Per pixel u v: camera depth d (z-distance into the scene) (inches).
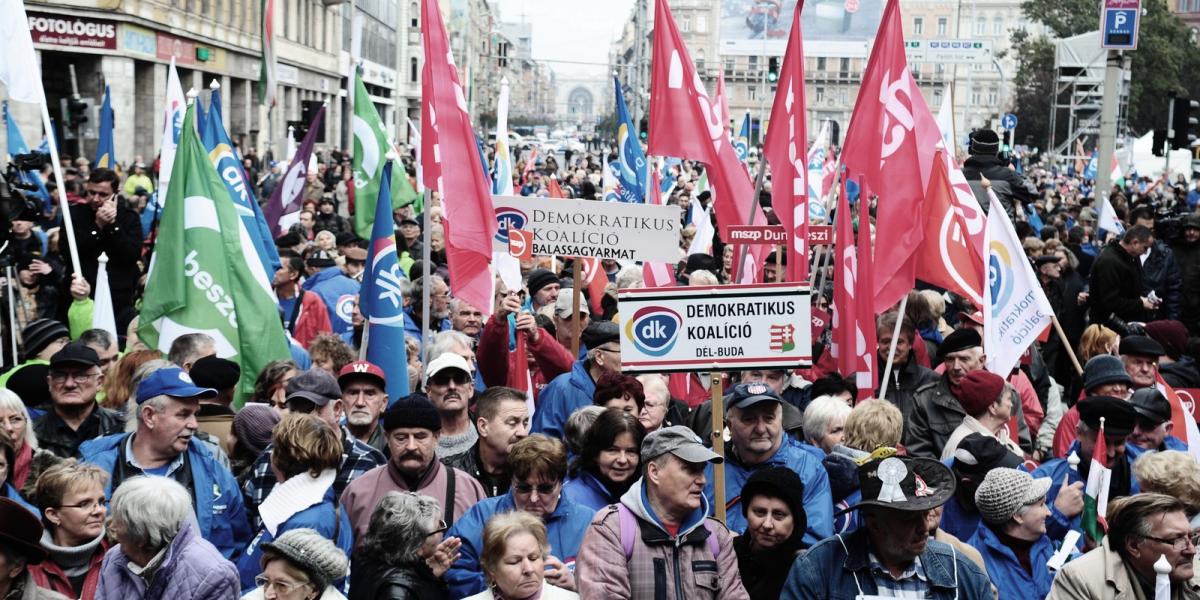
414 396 279.7
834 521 279.3
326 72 2859.3
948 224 437.7
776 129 417.1
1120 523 233.8
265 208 741.3
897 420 291.7
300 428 268.7
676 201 1045.8
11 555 206.8
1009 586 263.6
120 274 532.4
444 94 389.4
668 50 454.0
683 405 367.9
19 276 500.4
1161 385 375.2
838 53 3356.3
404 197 711.1
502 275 505.7
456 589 254.4
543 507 258.2
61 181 426.3
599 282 562.6
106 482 262.2
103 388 350.6
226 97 2070.6
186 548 234.1
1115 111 1050.7
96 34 1530.5
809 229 435.2
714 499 268.4
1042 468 311.9
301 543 231.6
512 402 297.9
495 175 612.7
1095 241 956.0
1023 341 411.5
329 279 528.7
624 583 228.2
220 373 325.7
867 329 393.1
